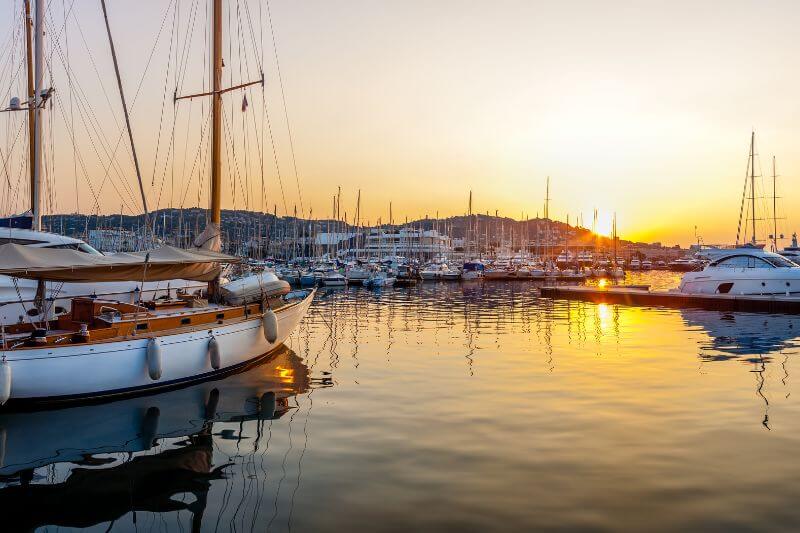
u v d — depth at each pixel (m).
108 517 7.70
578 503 7.77
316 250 117.50
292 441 10.64
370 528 7.12
